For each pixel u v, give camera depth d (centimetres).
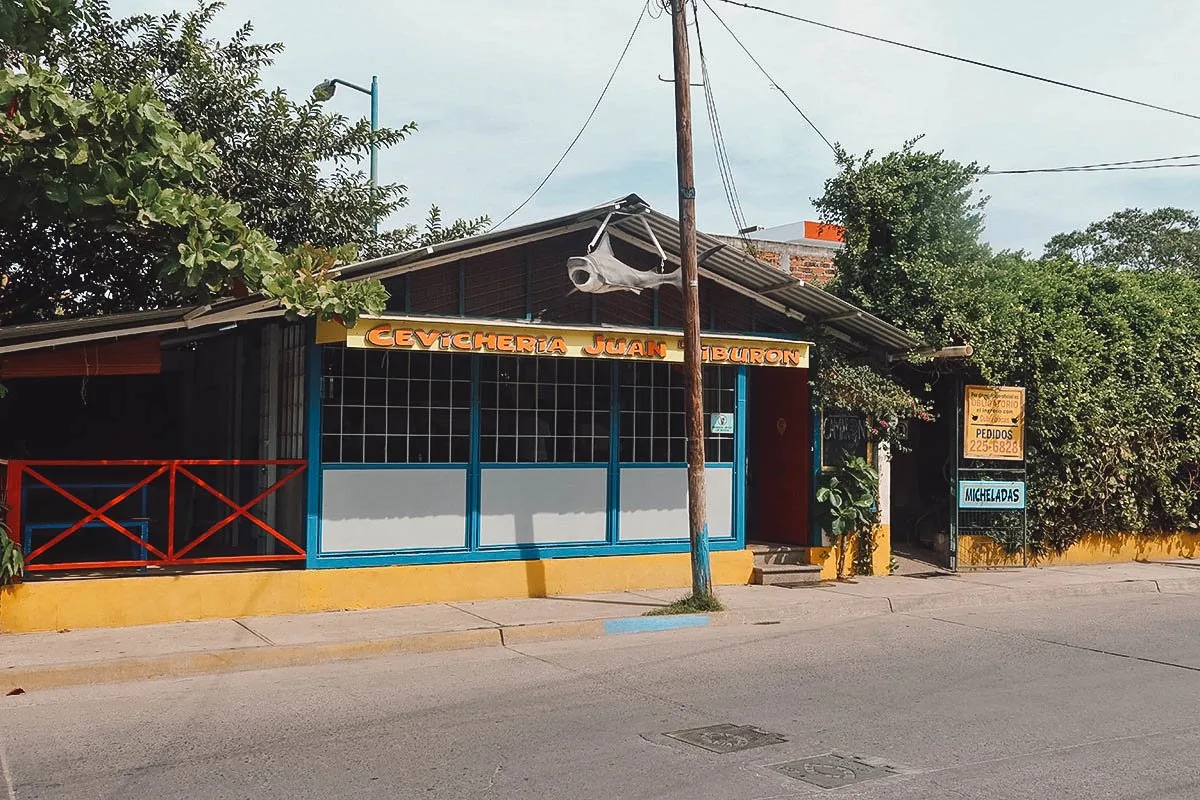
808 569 1366
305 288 941
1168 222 3375
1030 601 1348
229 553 1207
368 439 1126
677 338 1217
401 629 1006
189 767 630
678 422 1310
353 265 1041
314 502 1093
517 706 778
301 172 1416
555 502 1228
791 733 707
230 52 1430
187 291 971
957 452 1489
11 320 1290
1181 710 776
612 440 1263
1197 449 1680
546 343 1144
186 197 893
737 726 725
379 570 1120
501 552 1192
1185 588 1469
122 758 648
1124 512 1631
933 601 1288
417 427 1152
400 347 1065
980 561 1538
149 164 880
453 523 1169
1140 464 1639
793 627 1129
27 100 834
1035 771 623
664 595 1232
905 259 1502
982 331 1473
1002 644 1039
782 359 1295
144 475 1414
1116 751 667
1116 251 3406
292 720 737
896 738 696
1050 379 1530
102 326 930
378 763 638
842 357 1424
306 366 1108
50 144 857
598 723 731
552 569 1214
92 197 866
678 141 1141
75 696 805
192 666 884
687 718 746
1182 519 1716
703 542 1159
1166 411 1648
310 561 1089
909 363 1482
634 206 1173
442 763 638
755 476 1507
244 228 924
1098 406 1561
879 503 1447
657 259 1284
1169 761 646
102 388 1491
